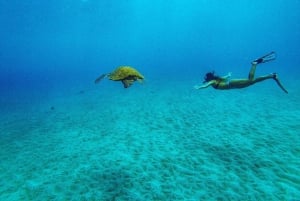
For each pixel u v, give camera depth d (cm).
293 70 3019
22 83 4238
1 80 5431
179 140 957
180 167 744
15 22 4828
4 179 758
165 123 1184
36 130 1268
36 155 929
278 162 718
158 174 714
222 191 608
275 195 570
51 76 5422
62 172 772
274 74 591
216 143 903
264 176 654
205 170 715
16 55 15912
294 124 1026
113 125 1221
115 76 400
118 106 1650
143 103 1672
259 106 1390
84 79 4006
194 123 1153
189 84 2394
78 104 1875
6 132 1280
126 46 19025
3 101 2342
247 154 792
